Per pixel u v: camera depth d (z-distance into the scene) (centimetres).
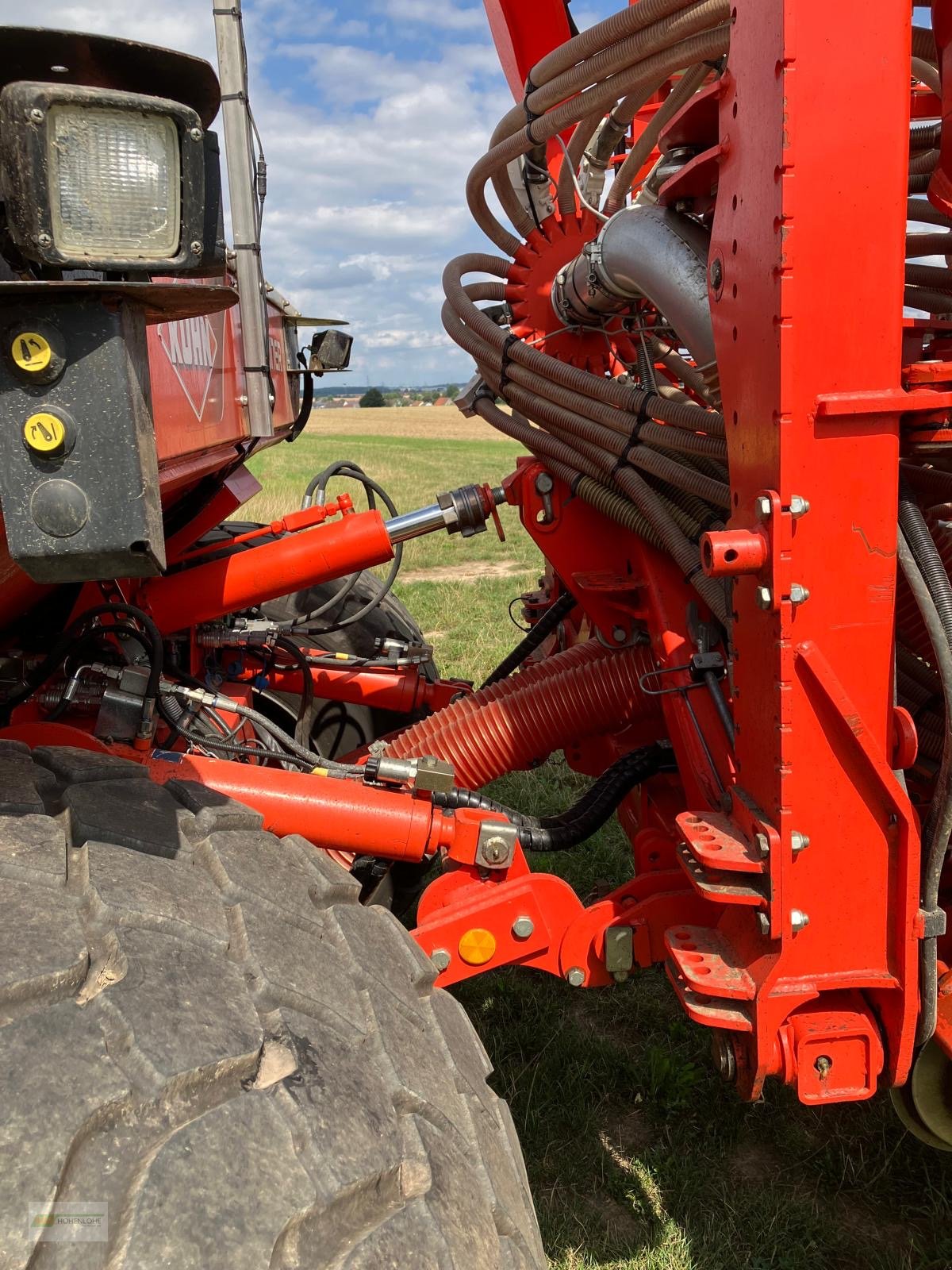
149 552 93
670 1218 210
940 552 201
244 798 177
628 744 275
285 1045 109
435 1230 104
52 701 194
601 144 277
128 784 141
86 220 87
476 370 287
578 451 250
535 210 296
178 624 232
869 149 132
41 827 119
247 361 220
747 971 160
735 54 148
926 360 165
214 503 261
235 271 214
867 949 152
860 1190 214
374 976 133
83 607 216
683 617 235
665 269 204
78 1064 94
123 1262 85
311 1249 96
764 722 151
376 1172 104
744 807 158
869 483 139
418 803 189
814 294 134
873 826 149
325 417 7419
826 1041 156
